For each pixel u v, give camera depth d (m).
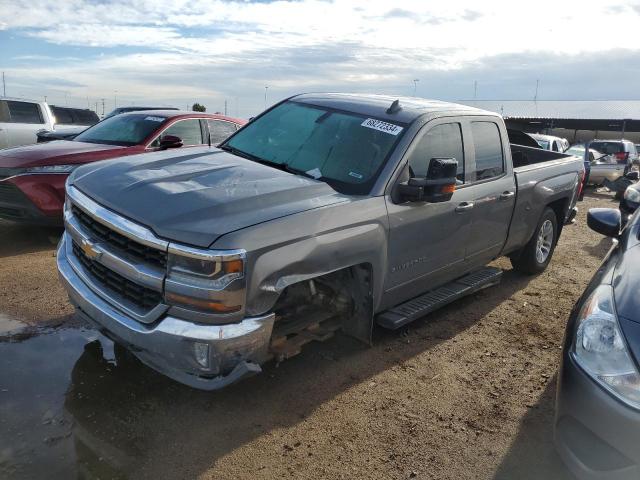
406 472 2.92
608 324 2.63
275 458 2.94
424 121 4.18
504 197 5.02
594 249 8.20
